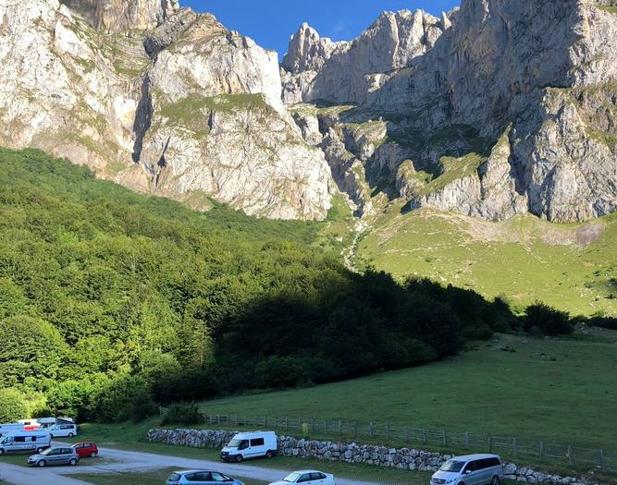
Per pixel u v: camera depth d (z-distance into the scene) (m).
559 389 79.25
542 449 41.53
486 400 70.88
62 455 54.22
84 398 89.69
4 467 53.84
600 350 131.12
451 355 125.12
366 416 63.03
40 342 92.56
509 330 163.38
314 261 169.75
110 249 140.00
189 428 66.31
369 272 176.38
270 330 116.62
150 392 90.75
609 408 63.56
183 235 182.25
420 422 57.72
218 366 103.12
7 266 112.69
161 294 126.56
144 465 52.69
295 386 98.69
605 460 39.50
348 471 45.72
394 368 114.19
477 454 39.19
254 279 141.38
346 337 110.06
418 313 128.00
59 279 117.06
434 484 37.00
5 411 81.50
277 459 52.78
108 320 105.44
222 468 49.00
